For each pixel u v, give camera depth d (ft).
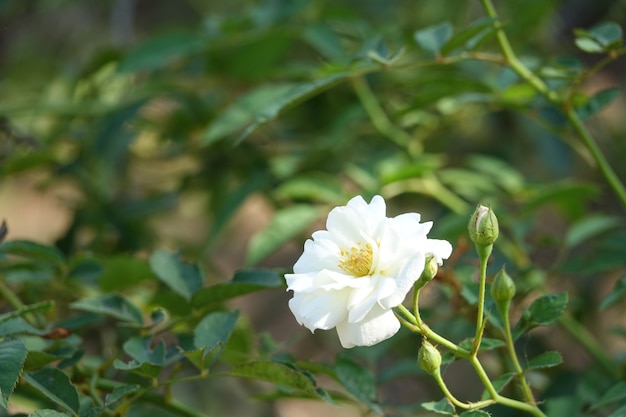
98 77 3.94
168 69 3.91
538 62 3.13
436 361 2.34
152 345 2.76
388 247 2.30
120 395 2.40
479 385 4.04
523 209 3.17
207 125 3.82
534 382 3.23
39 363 2.45
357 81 3.45
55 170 3.64
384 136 3.59
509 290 2.39
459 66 3.68
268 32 3.44
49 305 2.48
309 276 2.32
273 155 3.84
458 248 2.81
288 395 2.71
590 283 3.80
